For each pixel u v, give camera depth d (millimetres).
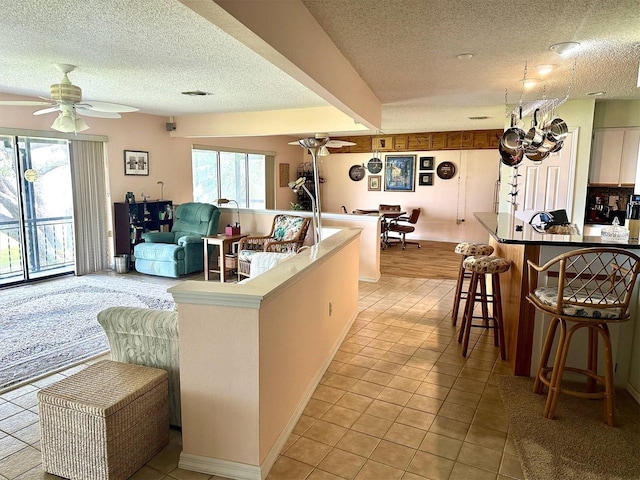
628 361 2938
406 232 8984
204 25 2816
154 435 2254
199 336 2064
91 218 6207
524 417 2607
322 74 2844
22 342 3721
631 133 5359
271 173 9914
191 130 7004
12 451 2309
